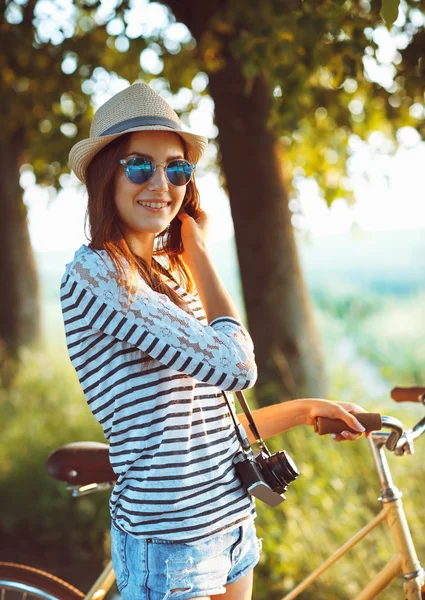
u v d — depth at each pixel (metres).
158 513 1.59
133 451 1.60
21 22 4.84
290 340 4.48
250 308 4.57
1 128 5.96
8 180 8.29
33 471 4.84
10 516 4.62
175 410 1.60
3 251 8.36
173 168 1.70
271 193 4.55
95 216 1.68
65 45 4.86
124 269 1.58
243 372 1.60
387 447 1.93
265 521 3.46
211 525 1.62
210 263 1.76
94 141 1.64
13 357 8.06
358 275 22.00
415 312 16.84
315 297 19.36
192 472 1.61
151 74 5.61
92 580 4.00
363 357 10.83
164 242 1.93
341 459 3.77
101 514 4.44
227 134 4.59
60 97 5.04
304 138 5.85
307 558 3.13
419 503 3.44
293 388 4.39
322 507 3.45
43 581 2.35
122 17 4.52
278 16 3.38
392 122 4.88
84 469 2.06
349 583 3.00
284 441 3.96
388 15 2.00
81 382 1.65
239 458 1.72
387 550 3.05
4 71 5.10
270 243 4.52
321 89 4.19
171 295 1.75
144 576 1.62
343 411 1.89
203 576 1.62
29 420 5.99
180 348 1.55
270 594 3.20
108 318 1.56
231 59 4.49
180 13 4.55
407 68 3.72
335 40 3.37
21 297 8.39
